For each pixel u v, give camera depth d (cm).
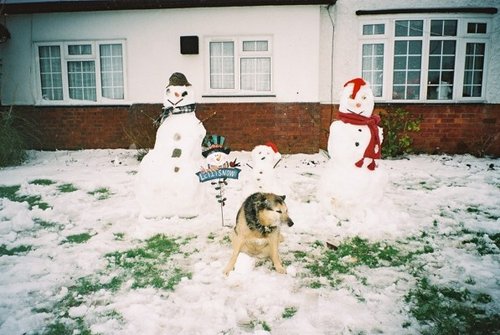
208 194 576
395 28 985
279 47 983
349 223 498
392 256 409
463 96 1011
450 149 1021
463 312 309
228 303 321
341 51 1004
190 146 501
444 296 332
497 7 970
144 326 292
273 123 1012
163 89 1026
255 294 333
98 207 577
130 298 332
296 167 855
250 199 369
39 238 462
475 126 1009
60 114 1070
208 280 358
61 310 315
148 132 1034
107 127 1065
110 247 436
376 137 505
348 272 375
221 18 986
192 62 1007
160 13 997
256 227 357
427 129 1016
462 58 988
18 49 1056
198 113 1020
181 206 506
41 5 1002
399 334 283
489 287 346
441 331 286
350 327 290
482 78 1004
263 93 1002
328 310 311
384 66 996
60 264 395
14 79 1071
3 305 321
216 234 466
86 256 411
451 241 447
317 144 1012
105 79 1055
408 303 322
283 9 970
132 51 1020
